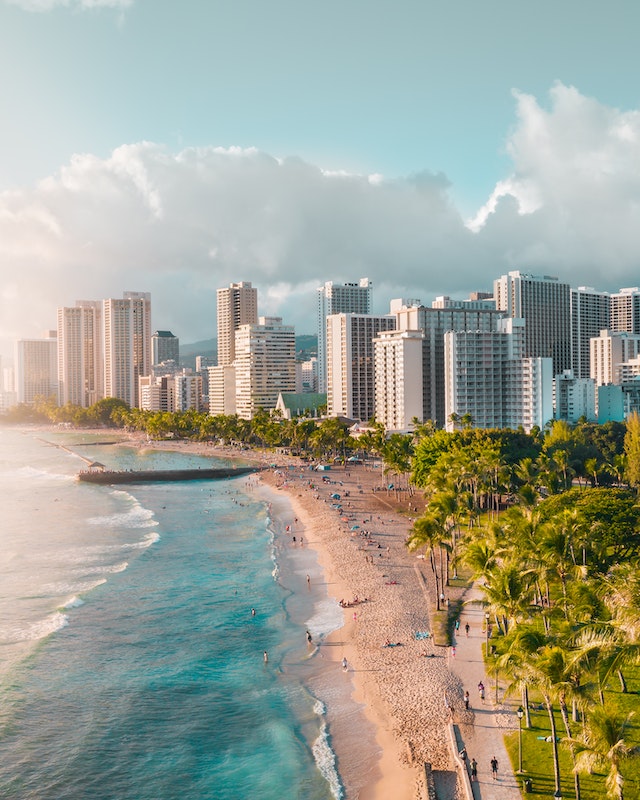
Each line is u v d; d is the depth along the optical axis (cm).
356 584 12731
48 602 12144
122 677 9144
